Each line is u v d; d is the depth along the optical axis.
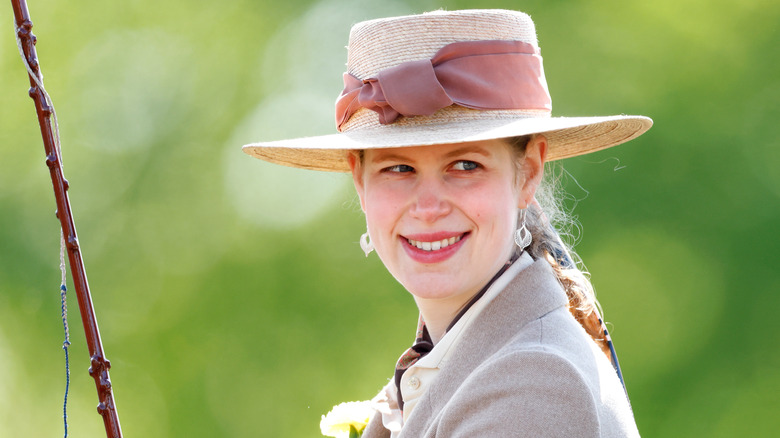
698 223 18.08
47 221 21.03
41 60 21.30
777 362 17.94
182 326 21.58
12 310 21.12
